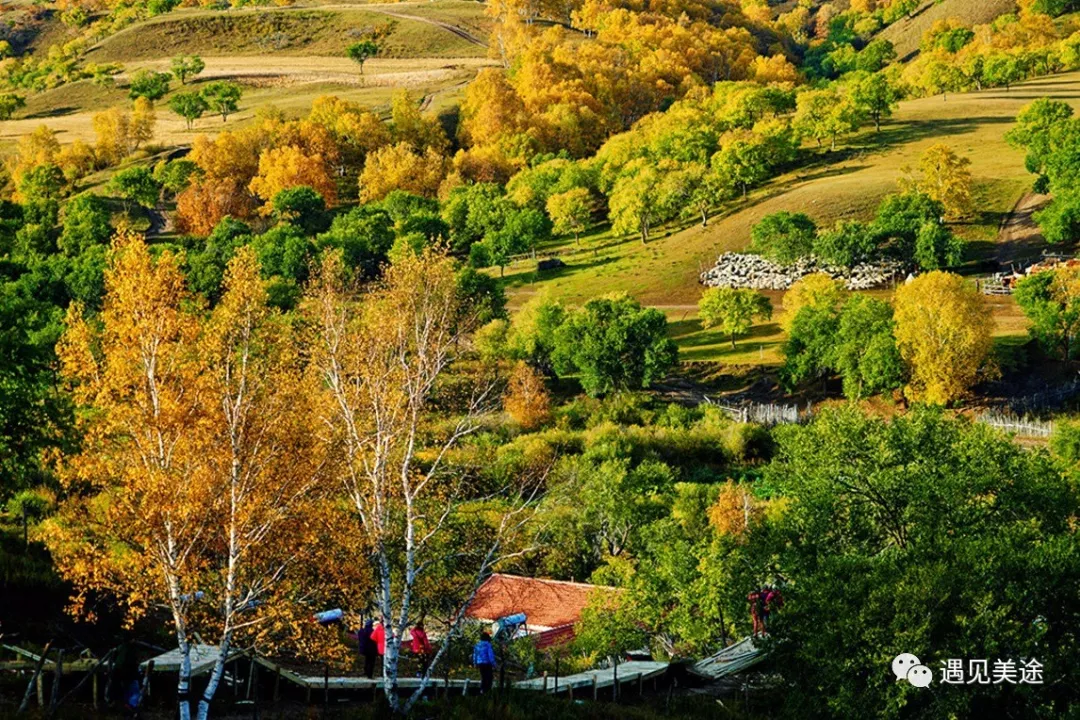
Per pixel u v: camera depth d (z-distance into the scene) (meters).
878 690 34.28
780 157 183.00
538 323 125.56
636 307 124.38
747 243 157.00
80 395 30.41
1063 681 34.03
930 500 43.19
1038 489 44.09
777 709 38.97
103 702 29.89
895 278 138.00
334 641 31.81
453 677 38.88
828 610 36.12
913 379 108.81
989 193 157.38
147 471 28.59
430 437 38.72
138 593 29.28
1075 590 35.41
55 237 190.38
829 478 44.59
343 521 30.94
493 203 189.00
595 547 72.94
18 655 31.47
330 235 167.12
